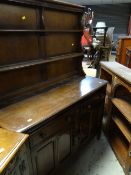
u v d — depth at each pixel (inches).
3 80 53.3
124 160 71.7
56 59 68.1
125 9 328.2
